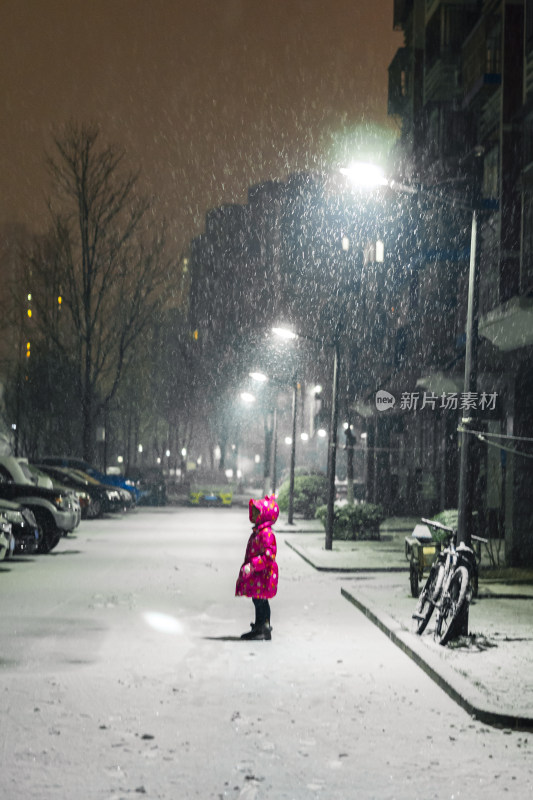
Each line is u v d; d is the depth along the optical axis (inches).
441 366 1278.3
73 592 681.6
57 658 429.1
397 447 1830.7
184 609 601.6
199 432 4040.4
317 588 745.6
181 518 1825.8
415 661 429.4
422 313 1429.6
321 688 372.8
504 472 1133.7
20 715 322.3
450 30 1336.1
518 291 945.5
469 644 458.0
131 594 674.2
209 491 2508.6
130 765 266.8
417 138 1465.3
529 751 287.0
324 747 288.7
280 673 401.7
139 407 3112.7
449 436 1328.7
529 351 821.9
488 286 1133.1
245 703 344.8
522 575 792.3
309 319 3383.4
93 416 2223.2
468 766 270.7
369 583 759.7
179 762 270.4
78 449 2429.9
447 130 1221.1
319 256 3380.9
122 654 440.8
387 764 271.7
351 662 429.4
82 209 2153.1
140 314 2222.0
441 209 1278.3
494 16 1099.3
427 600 502.9
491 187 1147.3
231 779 255.1
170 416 3663.9
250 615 580.1
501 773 264.2
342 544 1183.6
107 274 2180.1
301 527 1533.0
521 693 349.4
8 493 1018.1
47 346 2228.1
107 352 2234.3
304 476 1875.0
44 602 626.8
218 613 586.2
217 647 463.2
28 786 247.0
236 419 3715.6
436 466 1520.7
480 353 978.1
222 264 5068.9
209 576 804.6
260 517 495.8
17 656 434.0
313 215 3447.3
